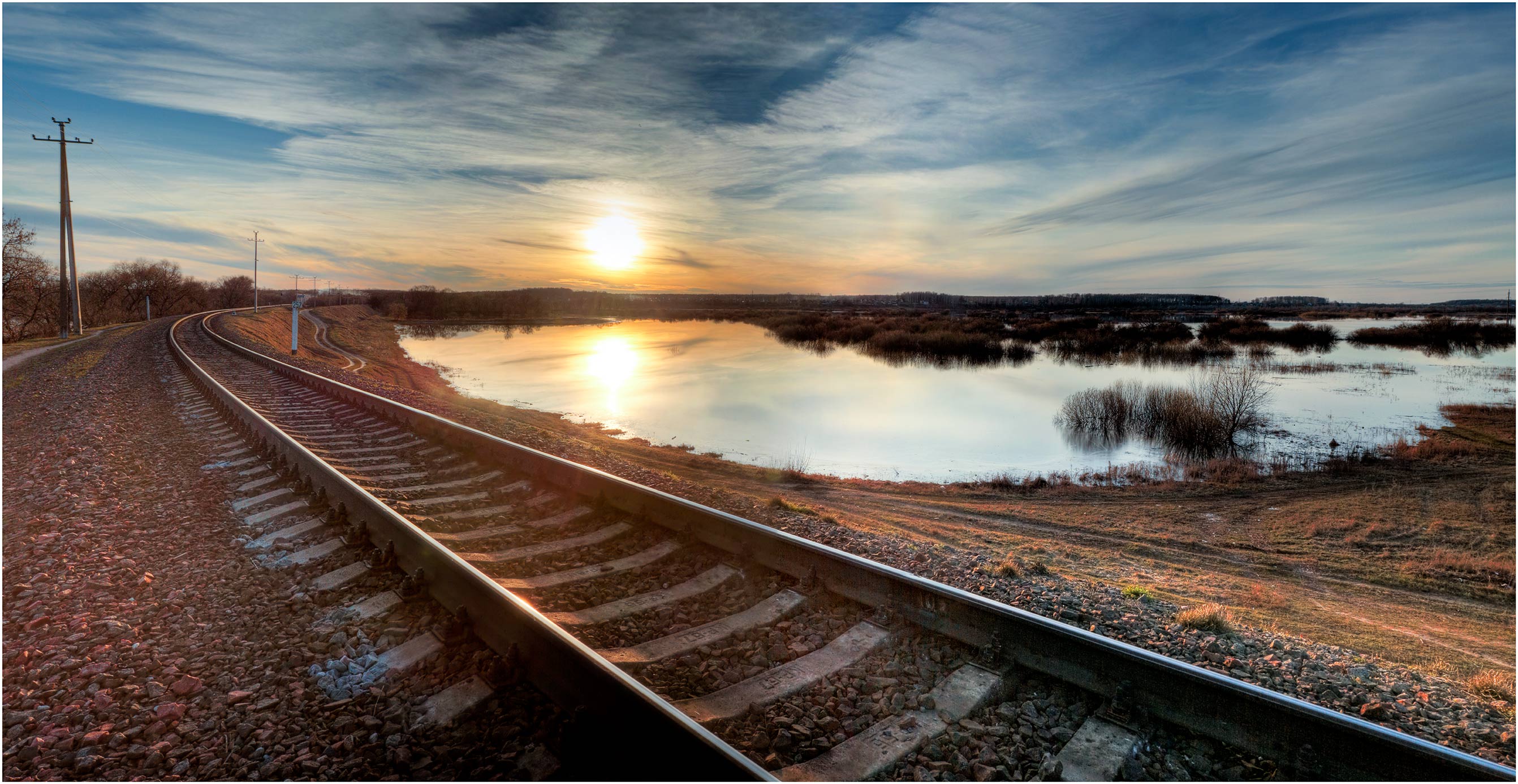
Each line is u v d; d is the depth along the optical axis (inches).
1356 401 1305.4
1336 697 171.3
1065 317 4419.3
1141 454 917.8
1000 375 1887.3
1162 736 137.2
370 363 1841.8
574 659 136.1
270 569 220.2
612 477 278.8
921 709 148.0
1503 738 154.6
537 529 264.8
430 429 429.4
